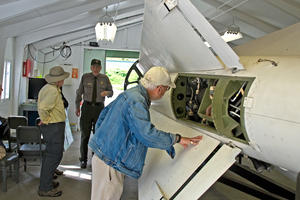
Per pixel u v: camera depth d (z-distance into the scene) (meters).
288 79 1.15
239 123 1.46
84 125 3.63
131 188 3.05
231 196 2.89
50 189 2.72
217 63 1.59
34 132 2.94
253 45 1.75
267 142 1.22
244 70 1.42
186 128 2.08
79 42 6.38
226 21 5.69
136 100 1.66
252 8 4.70
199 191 1.47
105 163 1.79
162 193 1.71
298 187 1.07
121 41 6.55
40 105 2.53
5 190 2.76
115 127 1.73
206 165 1.55
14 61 4.52
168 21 1.68
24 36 4.53
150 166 2.23
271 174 3.54
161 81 1.70
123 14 5.11
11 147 3.21
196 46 1.61
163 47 2.18
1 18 3.10
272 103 1.16
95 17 4.82
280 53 1.50
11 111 4.52
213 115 1.59
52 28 4.60
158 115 2.91
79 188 2.96
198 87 2.08
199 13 1.29
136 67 4.19
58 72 2.60
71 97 6.48
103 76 3.76
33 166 3.55
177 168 1.78
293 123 1.07
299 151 1.08
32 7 3.17
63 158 4.03
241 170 1.93
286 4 4.07
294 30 1.52
